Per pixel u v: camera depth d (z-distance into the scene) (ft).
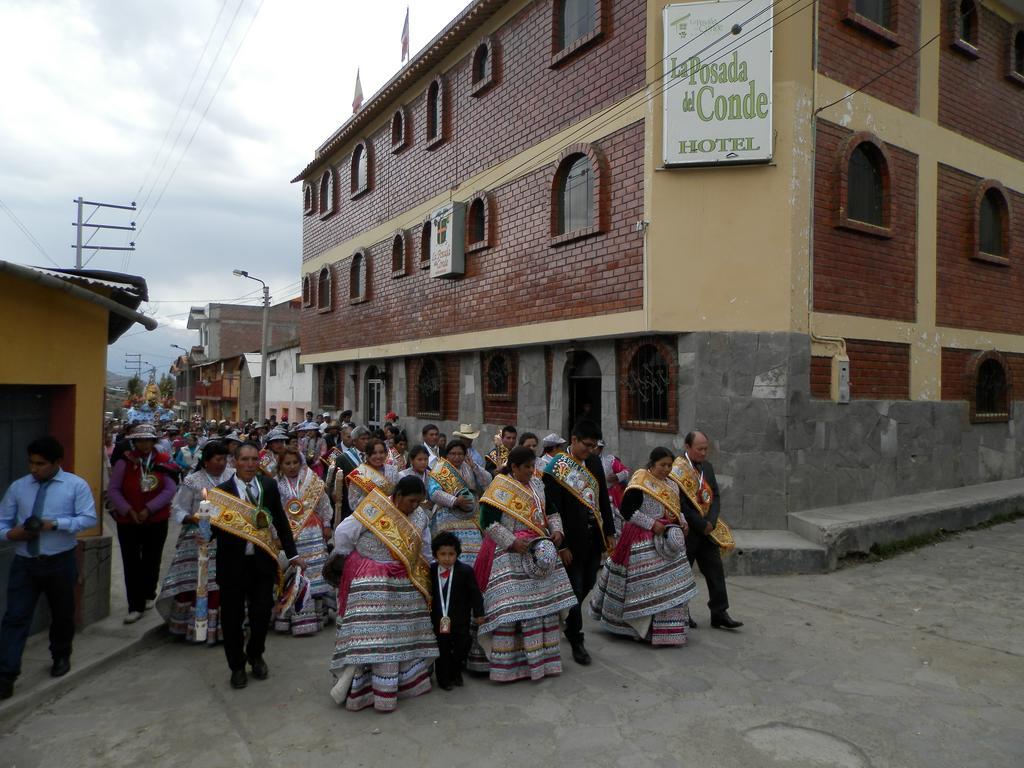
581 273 33.50
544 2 36.52
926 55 34.30
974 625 20.34
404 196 51.96
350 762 12.98
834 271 30.12
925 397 34.14
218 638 19.29
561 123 35.12
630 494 18.78
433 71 47.75
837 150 30.25
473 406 44.21
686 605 18.99
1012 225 39.29
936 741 13.58
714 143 28.48
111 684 16.57
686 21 28.78
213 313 171.53
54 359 18.80
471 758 13.08
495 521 16.55
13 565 15.69
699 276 28.94
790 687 16.17
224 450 19.25
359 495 21.48
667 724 14.35
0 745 13.70
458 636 16.07
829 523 26.76
